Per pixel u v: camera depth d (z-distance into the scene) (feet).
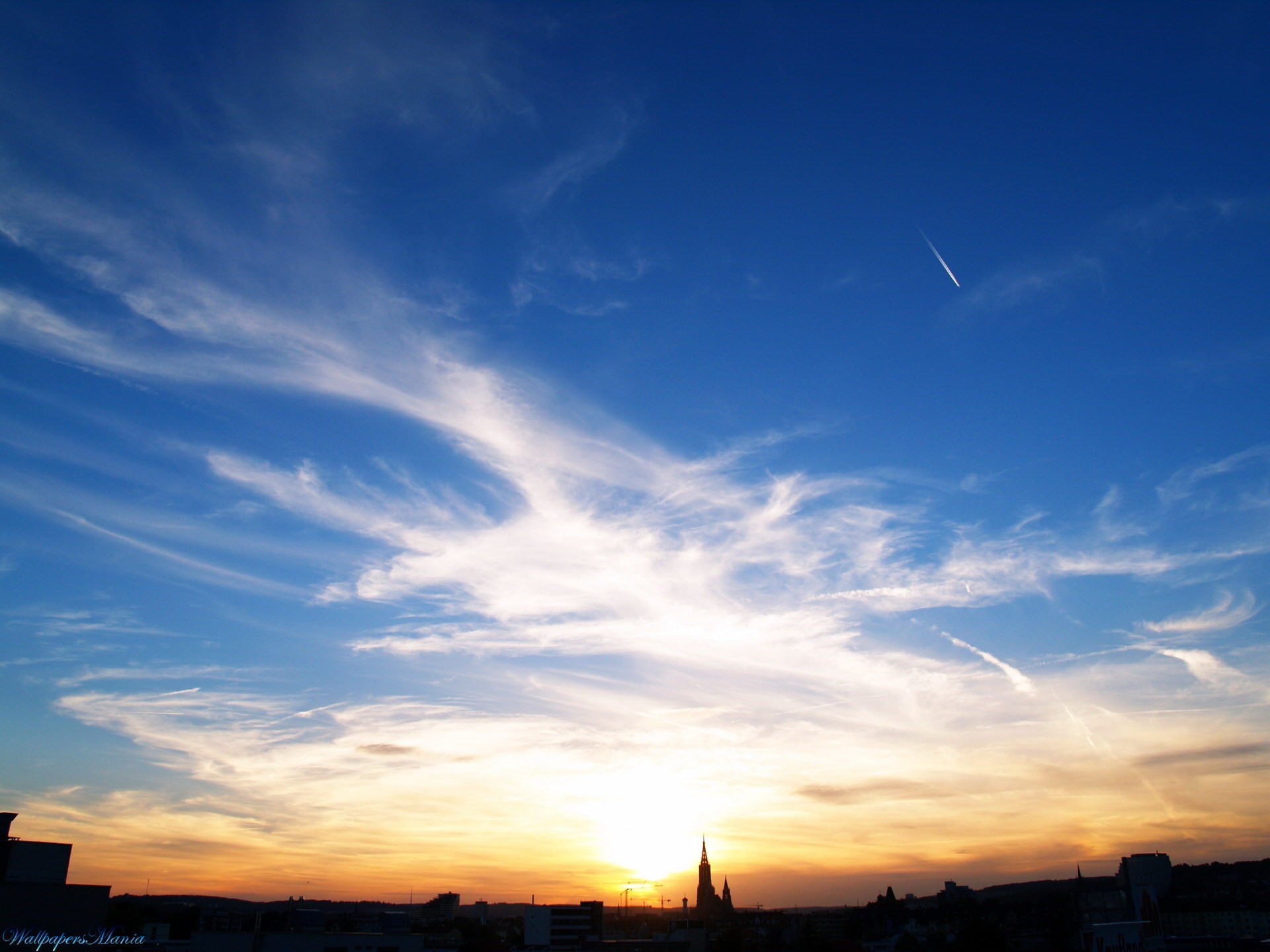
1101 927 426.92
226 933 348.18
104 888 341.41
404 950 348.18
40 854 331.98
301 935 344.49
